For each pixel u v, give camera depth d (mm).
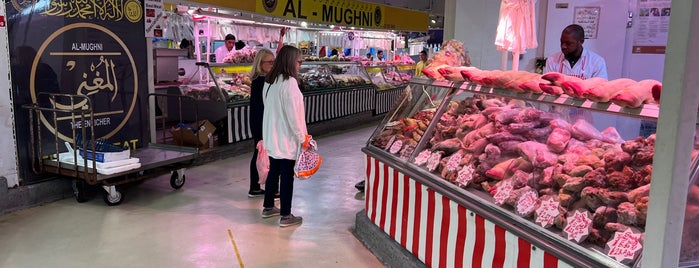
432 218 3092
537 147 2629
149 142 6086
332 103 9641
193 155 5512
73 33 5121
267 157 4738
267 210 4555
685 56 1341
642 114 2062
